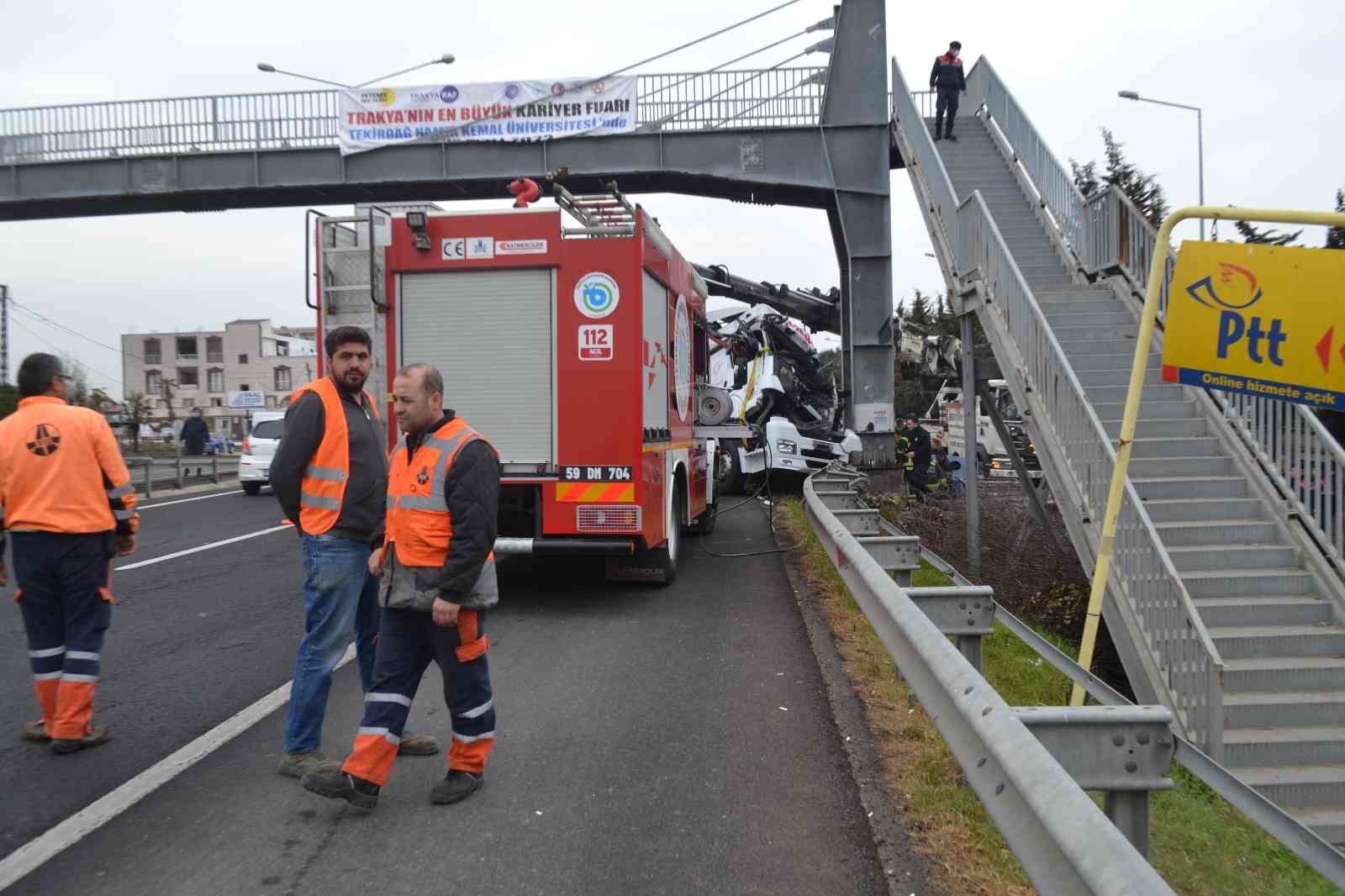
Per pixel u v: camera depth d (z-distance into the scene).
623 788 4.38
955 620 5.00
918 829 3.87
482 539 4.04
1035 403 9.59
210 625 7.90
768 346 20.20
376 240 7.92
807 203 20.84
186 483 23.89
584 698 5.80
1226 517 8.63
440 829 3.96
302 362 88.25
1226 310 5.48
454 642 4.16
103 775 4.57
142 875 3.55
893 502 17.42
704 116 19.33
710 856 3.70
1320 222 5.27
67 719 4.85
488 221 7.92
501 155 19.78
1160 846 4.23
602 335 7.87
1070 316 11.17
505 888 3.45
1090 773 3.02
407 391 4.13
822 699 5.71
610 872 3.57
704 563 11.10
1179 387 10.00
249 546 12.64
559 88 19.47
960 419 30.16
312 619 4.52
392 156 19.97
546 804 4.20
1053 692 6.94
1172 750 3.04
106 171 20.50
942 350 24.00
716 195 20.75
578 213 8.66
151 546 12.71
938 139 18.50
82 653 4.91
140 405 53.91
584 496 7.91
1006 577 11.93
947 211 13.76
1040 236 14.24
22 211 21.64
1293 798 6.29
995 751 2.77
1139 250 11.27
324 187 20.20
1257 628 7.63
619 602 8.80
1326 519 8.06
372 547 4.61
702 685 6.06
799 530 14.02
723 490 19.73
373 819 4.05
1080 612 10.11
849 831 3.91
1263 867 4.26
